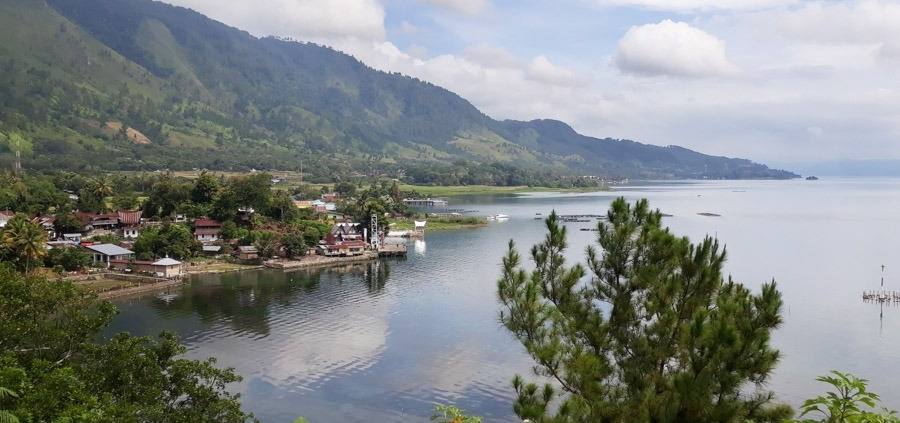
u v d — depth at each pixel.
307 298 110.31
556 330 28.61
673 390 23.53
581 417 24.81
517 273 30.47
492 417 60.06
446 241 189.25
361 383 68.44
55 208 183.62
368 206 187.62
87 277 122.81
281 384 67.94
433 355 77.56
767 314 24.58
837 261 147.12
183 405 38.31
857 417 17.41
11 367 28.69
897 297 105.94
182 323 92.75
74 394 28.83
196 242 148.25
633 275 28.42
